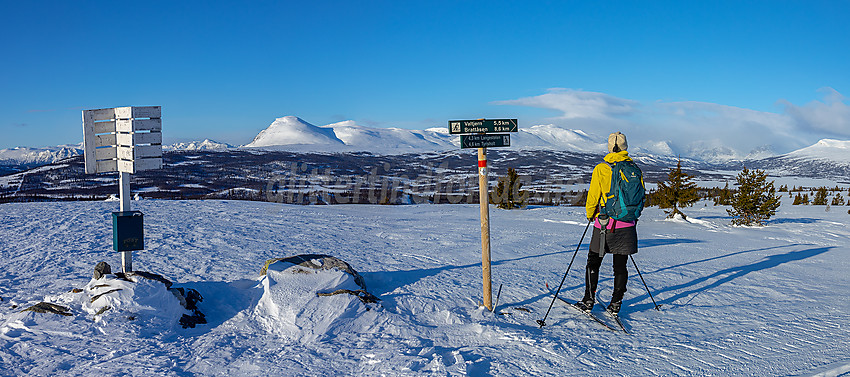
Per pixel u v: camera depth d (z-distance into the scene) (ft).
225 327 15.10
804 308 17.02
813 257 29.94
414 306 17.13
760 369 11.30
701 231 47.47
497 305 17.40
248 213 49.80
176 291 16.06
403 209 65.98
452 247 30.78
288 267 18.22
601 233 15.74
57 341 13.15
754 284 21.20
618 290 15.70
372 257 26.45
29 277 20.25
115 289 15.29
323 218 48.55
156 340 13.67
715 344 13.16
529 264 25.16
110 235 31.73
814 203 111.65
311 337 14.20
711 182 394.73
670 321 15.55
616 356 12.40
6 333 13.48
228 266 22.90
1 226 35.47
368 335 14.51
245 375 11.50
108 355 12.37
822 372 10.91
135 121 16.61
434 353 12.64
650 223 57.62
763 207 53.01
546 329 14.80
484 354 12.69
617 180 15.14
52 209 48.16
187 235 32.63
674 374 11.14
